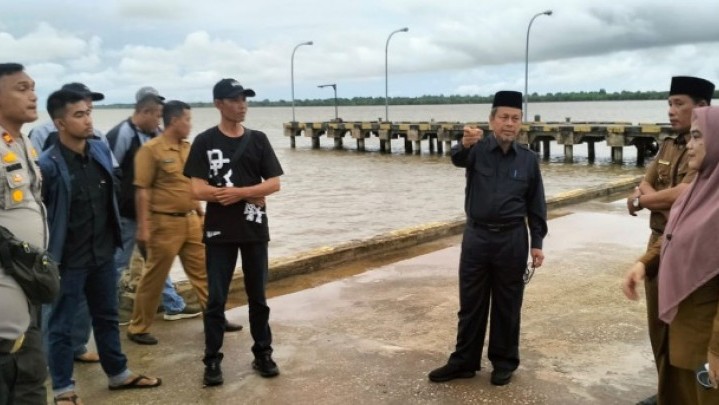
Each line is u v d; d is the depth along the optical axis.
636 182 12.88
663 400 3.05
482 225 3.79
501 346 3.94
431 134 34.53
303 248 10.93
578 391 3.83
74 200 3.60
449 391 3.86
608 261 6.96
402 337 4.83
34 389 2.83
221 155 3.89
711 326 2.52
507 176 3.76
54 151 3.58
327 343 4.73
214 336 4.00
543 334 4.80
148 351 4.61
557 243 7.89
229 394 3.89
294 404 3.73
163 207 4.61
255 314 4.11
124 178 5.07
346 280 6.51
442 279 6.46
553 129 29.44
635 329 4.88
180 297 5.40
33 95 2.92
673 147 3.43
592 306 5.45
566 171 25.91
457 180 22.14
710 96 3.30
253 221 3.95
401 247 7.96
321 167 28.09
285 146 43.31
